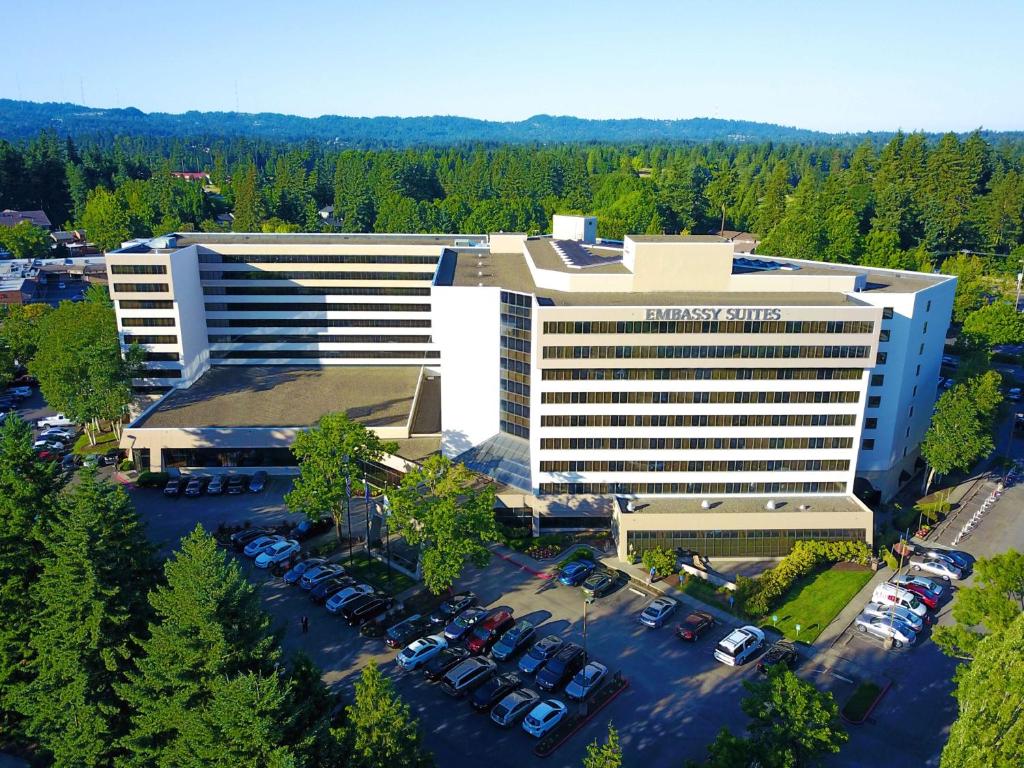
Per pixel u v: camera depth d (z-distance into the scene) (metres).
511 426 101.62
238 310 135.25
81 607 56.50
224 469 109.56
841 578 84.31
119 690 52.47
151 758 51.94
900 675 69.12
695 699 65.75
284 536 92.06
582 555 88.44
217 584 50.22
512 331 96.44
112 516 59.28
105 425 125.44
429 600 80.06
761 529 88.31
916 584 81.06
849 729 62.12
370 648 72.56
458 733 61.72
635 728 62.28
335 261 134.00
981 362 125.38
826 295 96.25
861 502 91.44
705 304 91.12
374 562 87.62
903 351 97.94
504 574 85.56
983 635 60.94
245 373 135.25
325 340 138.25
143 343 122.94
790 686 50.47
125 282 119.12
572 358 86.88
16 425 64.38
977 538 94.25
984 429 104.50
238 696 45.47
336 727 54.41
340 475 87.81
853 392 89.50
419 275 134.88
